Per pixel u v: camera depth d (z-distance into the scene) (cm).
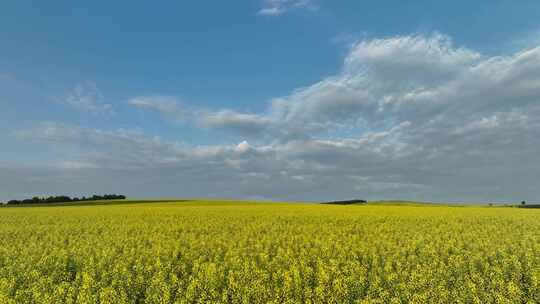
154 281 1289
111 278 1416
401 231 2517
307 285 1303
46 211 4306
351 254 1733
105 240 2181
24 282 1400
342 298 1212
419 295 1178
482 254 1759
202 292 1231
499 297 1186
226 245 1969
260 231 2545
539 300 1251
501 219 3209
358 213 3706
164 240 2131
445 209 4522
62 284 1292
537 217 3381
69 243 2161
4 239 2334
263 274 1364
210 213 3738
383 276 1402
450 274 1462
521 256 1756
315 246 1955
